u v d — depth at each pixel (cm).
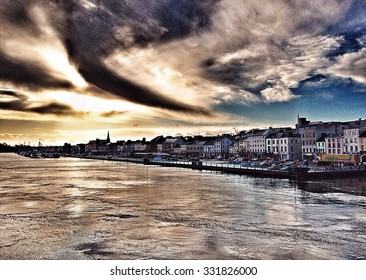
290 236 2097
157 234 2191
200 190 4397
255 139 13012
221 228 2319
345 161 7200
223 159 13150
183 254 1794
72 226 2439
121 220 2622
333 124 10212
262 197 3678
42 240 2091
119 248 1914
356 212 2792
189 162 12094
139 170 9144
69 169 9812
